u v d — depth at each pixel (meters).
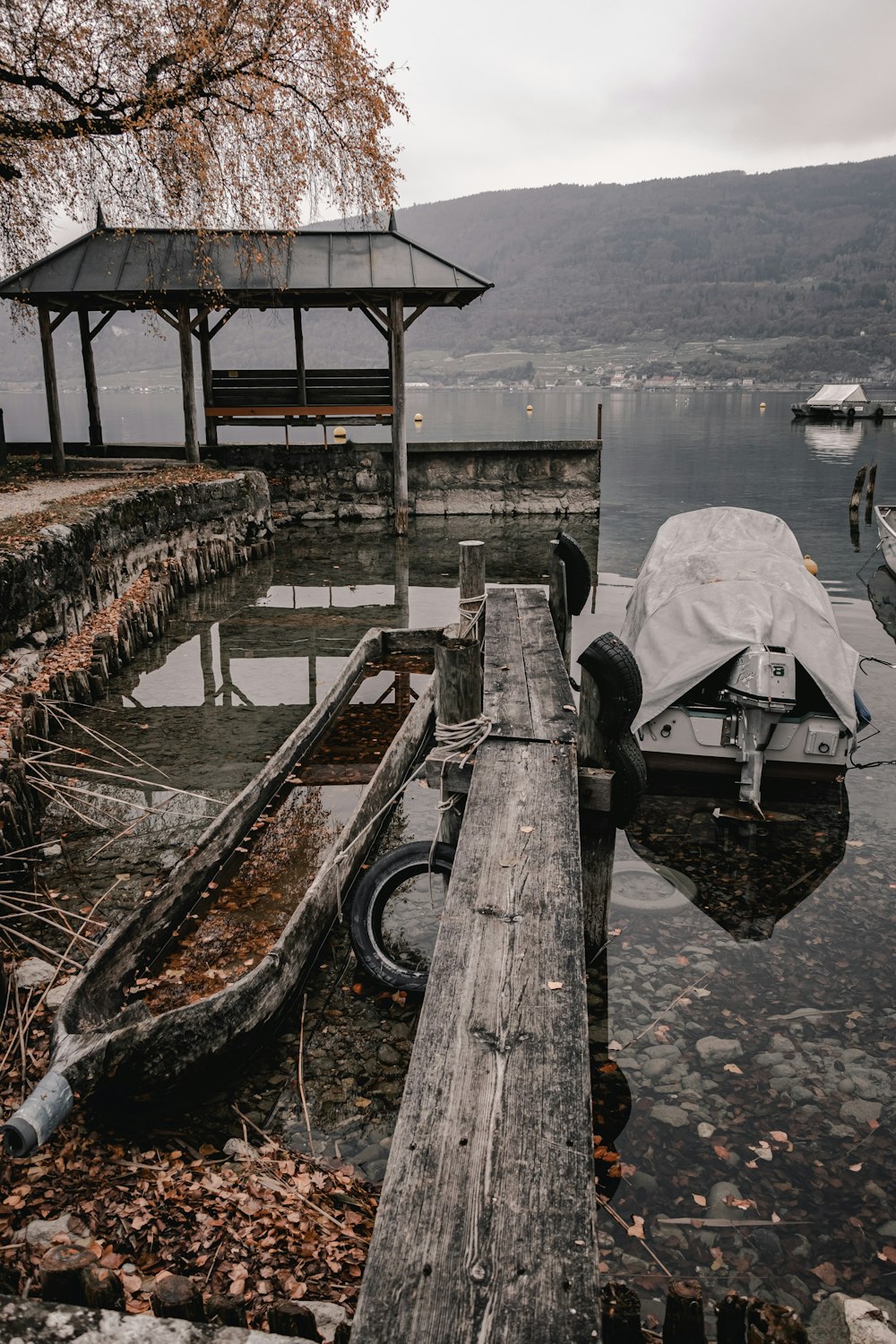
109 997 4.39
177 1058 3.96
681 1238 3.66
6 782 6.46
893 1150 4.13
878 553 20.25
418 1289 2.06
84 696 9.79
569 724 5.57
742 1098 4.45
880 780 8.31
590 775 5.19
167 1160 3.80
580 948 3.35
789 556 9.95
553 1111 2.59
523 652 7.12
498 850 4.07
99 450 22.36
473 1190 2.33
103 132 16.33
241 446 22.36
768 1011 5.13
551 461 23.75
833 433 58.91
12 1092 4.07
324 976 5.23
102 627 11.34
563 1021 2.97
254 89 16.69
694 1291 2.48
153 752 8.61
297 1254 3.32
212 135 17.11
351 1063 4.53
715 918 6.11
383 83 17.97
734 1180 3.95
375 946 5.18
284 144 17.72
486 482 23.81
